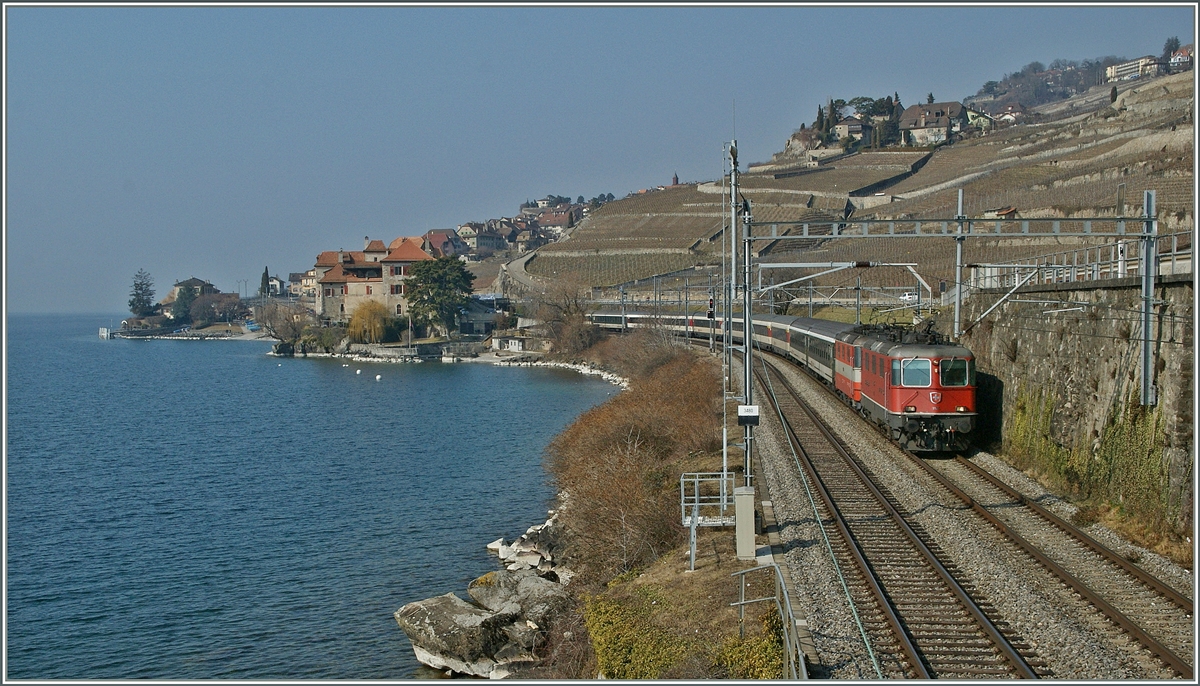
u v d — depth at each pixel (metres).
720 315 96.94
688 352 87.44
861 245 129.62
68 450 65.38
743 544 22.14
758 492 29.20
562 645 23.88
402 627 28.12
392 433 69.31
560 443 53.31
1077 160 158.00
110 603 33.47
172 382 116.88
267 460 59.72
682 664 17.50
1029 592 18.61
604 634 20.19
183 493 50.50
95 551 39.78
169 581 35.72
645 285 159.00
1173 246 24.02
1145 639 16.09
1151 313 23.92
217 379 120.38
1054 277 40.72
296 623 31.03
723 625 18.97
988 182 161.75
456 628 26.77
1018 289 33.75
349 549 38.94
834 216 171.75
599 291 160.88
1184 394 22.28
